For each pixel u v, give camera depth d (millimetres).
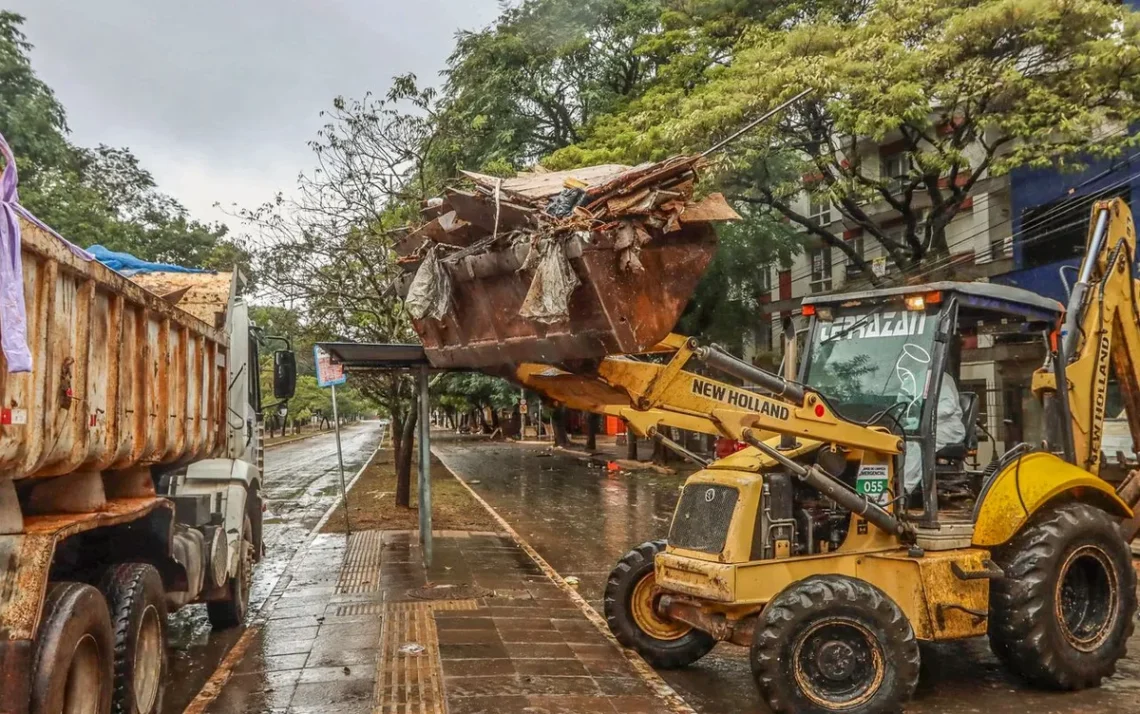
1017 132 15477
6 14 22266
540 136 24781
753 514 6262
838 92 16156
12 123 21641
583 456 36781
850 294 7367
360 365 10391
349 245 14914
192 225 32812
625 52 24078
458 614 8609
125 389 5145
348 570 10992
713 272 23078
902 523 6391
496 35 23922
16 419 3643
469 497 19828
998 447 7680
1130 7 17219
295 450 49438
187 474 8492
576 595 9609
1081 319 7523
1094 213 7836
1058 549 6438
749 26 19844
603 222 5320
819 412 6355
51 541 3938
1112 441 13102
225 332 8016
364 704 6051
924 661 7340
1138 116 14836
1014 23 15125
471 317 6699
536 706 5941
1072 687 6543
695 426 6691
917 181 18750
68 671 3938
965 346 8000
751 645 5824
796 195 24891
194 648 7738
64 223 22156
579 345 5723
